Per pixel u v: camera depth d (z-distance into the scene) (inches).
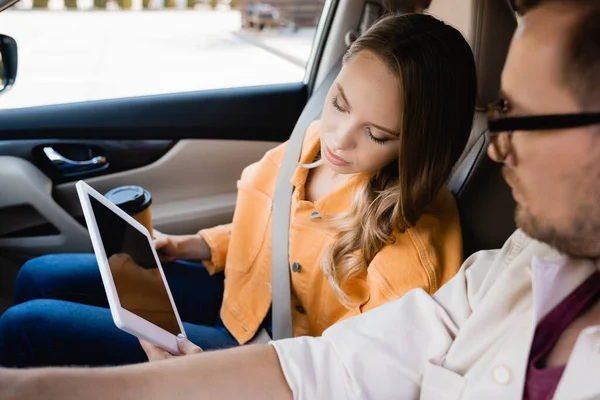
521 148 21.8
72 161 63.5
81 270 49.9
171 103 65.0
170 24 167.0
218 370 27.9
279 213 46.9
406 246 39.8
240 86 68.4
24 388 24.1
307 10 170.4
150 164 65.8
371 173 42.1
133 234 40.8
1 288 63.1
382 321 31.1
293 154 47.6
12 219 61.7
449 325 29.9
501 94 22.6
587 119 20.0
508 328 26.4
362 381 29.1
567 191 21.2
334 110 37.9
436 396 27.9
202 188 68.0
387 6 60.6
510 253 29.6
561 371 23.5
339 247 41.4
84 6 171.8
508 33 46.1
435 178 37.9
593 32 19.3
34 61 108.9
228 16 183.0
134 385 26.0
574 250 22.2
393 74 35.0
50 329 40.8
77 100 63.6
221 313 50.7
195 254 53.5
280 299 46.1
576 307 24.3
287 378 28.6
